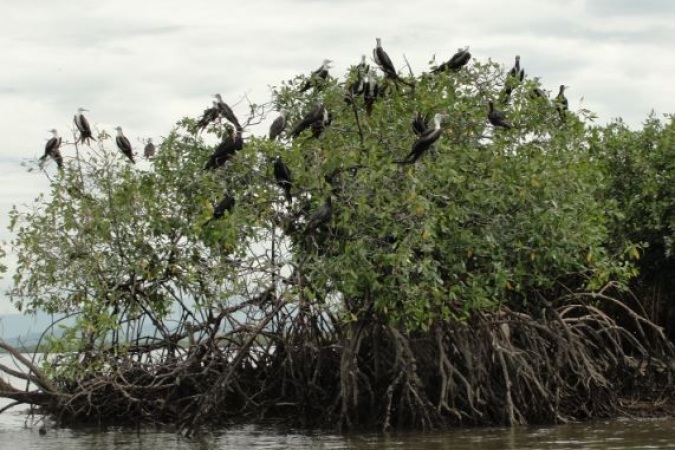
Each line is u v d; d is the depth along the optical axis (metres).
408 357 22.94
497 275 21.89
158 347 25.38
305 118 22.25
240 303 23.81
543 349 24.69
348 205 21.59
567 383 25.09
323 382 24.61
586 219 23.52
